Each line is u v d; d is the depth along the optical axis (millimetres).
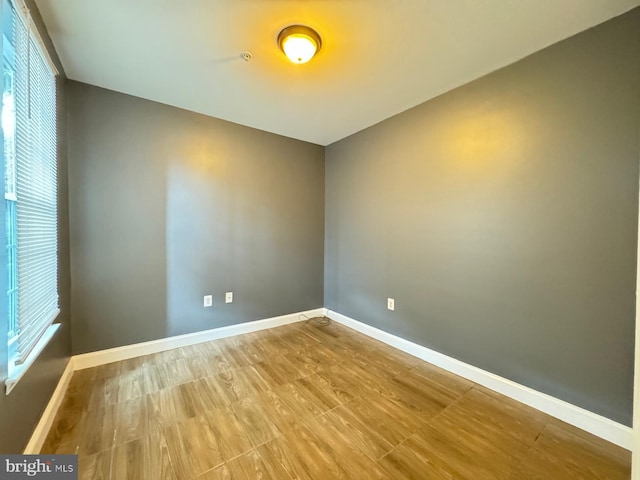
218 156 2816
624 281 1470
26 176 1297
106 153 2264
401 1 1396
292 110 2615
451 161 2238
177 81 2145
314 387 1996
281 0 1401
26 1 1302
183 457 1364
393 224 2742
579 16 1477
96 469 1286
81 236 2168
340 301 3430
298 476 1271
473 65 1909
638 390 1079
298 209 3422
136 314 2426
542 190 1747
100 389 1924
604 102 1516
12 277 1170
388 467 1328
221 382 2041
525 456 1403
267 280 3199
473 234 2100
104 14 1487
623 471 1319
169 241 2572
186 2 1413
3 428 1043
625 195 1461
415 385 2039
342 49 1753
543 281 1752
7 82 1135
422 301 2479
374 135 2932
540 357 1768
